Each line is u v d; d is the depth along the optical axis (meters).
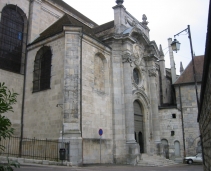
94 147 24.00
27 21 29.41
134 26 31.20
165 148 35.88
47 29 30.11
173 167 25.00
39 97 24.70
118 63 29.42
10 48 27.08
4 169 4.48
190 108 38.50
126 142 27.19
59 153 20.22
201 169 21.97
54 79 23.78
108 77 28.47
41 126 23.64
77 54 23.47
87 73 24.84
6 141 23.70
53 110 23.05
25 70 27.22
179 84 39.84
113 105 28.03
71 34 23.78
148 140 33.09
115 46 29.83
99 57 28.16
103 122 26.20
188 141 37.47
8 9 27.81
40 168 15.91
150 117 34.47
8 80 25.55
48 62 25.34
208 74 6.88
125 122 27.81
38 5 30.64
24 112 25.69
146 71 35.75
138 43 33.66
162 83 47.50
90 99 24.70
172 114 39.28
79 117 22.33
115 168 20.47
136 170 18.88
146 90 34.88
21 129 25.25
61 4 36.38
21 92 26.34
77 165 20.33
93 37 26.28
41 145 23.05
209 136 8.22
